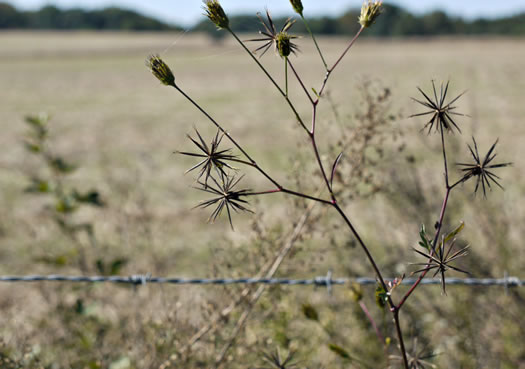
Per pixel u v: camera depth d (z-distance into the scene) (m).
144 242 4.09
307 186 2.81
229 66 55.22
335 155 2.72
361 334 3.17
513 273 3.42
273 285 2.70
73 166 3.88
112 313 3.22
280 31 1.37
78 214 6.08
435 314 3.39
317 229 2.79
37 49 80.94
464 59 55.25
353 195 2.79
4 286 4.62
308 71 43.28
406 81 30.73
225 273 2.78
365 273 3.67
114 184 5.06
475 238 3.68
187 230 6.23
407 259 3.58
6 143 15.09
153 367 2.57
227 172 1.38
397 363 2.81
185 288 3.21
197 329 2.66
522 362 3.05
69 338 2.93
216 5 1.36
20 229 6.43
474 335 3.17
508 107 19.48
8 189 9.34
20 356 2.43
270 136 14.90
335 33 114.25
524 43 94.81
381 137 2.74
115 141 15.54
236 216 6.66
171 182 9.38
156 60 1.39
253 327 2.74
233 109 23.31
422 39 116.81
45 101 28.56
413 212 3.54
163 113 22.84
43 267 4.46
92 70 51.47
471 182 3.73
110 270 3.36
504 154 8.27
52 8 132.12
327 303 3.46
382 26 116.50
